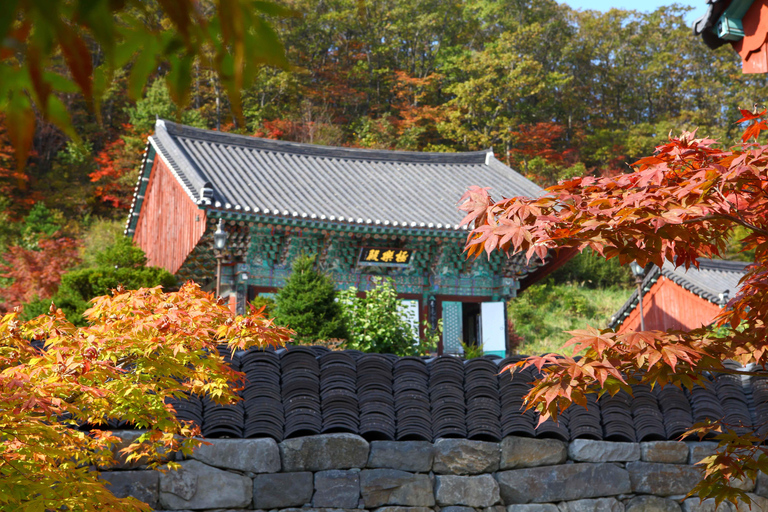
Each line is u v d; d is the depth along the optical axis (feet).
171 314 13.21
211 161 60.08
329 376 21.15
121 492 17.97
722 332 38.70
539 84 143.23
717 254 13.84
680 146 12.67
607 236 11.89
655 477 22.11
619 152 151.64
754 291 14.39
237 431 19.63
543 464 21.58
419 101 159.22
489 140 143.54
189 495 18.51
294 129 131.34
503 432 21.74
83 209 113.80
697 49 176.45
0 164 100.53
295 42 140.67
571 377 12.75
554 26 171.63
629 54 182.39
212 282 63.00
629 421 22.67
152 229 68.85
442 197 63.41
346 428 20.66
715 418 23.18
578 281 114.83
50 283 65.51
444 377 22.02
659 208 11.37
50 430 10.80
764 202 12.53
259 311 14.92
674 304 68.28
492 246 11.84
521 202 12.52
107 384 13.29
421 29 164.76
